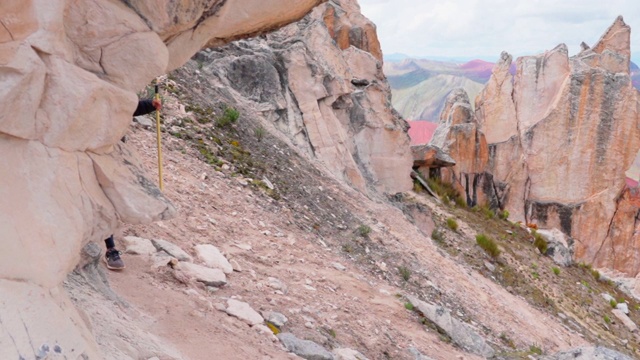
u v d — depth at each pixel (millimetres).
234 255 9516
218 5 4770
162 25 4418
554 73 52781
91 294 5258
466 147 46438
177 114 14641
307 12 5492
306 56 22641
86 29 3959
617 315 25156
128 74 4148
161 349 5156
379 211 18578
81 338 3561
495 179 51938
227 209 11422
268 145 17078
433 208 28750
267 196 13500
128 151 4711
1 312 3045
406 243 16734
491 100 53156
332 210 15547
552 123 51688
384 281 12562
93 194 4059
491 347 11797
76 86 3633
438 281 14531
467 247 23703
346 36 38344
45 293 3410
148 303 6309
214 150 14172
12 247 3260
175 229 9203
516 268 24219
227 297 7797
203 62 20578
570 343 17203
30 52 3316
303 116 21906
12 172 3424
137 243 7773
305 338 7711
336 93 23906
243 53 21734
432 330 10711
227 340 6371
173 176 11258
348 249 13367
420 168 35688
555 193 51969
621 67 53062
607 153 51750
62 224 3635
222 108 17000
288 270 10023
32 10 3354
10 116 3320
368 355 8391
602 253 51812
